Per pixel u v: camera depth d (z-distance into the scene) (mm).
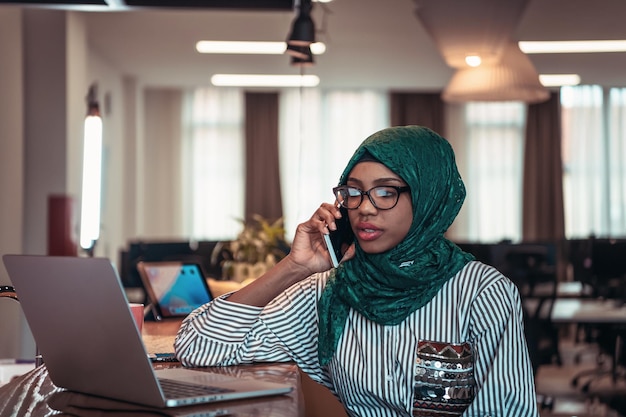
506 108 11547
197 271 3469
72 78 7035
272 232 5262
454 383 1746
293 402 1446
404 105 11523
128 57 9312
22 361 2936
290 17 7441
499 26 5582
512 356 1691
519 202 11531
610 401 6602
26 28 6848
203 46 8688
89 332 1431
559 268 10898
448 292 1764
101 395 1514
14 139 6230
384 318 1755
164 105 11492
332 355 1825
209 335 1911
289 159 11562
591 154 11406
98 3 4039
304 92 11547
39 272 1478
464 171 11555
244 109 11461
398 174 1712
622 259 7102
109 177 9648
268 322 1934
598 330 7363
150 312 3357
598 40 8266
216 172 11508
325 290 1862
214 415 1346
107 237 9523
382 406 1802
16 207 6262
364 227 1734
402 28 7887
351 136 11531
